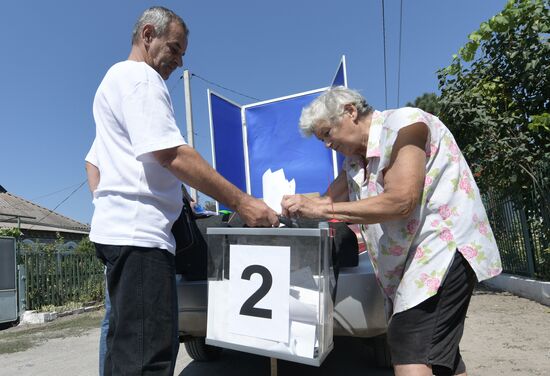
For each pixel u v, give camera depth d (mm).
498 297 6926
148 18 2066
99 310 9219
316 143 5457
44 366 4559
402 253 1857
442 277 1758
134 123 1781
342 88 2059
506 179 6609
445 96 7043
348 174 2197
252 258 2002
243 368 4020
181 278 2951
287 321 1896
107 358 1919
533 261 6805
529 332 4582
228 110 5816
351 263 2803
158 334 1805
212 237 2129
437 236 1808
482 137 6480
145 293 1795
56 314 8117
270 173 3502
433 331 1771
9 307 7559
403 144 1779
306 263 1907
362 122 2031
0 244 7535
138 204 1840
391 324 1872
